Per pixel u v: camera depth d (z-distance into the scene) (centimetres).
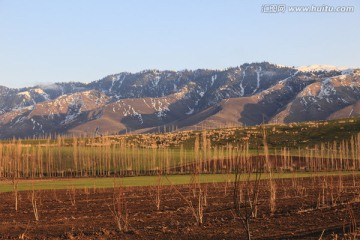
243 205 4662
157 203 4912
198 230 3259
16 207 4828
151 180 9450
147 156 14088
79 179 10806
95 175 11550
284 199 5281
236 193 1911
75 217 4209
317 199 5091
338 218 3622
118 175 11681
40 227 3631
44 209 4912
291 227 3275
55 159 14338
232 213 4034
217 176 9906
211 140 17462
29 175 12519
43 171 13288
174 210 4519
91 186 8225
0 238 3141
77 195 6481
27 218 4212
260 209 4391
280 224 3434
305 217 3759
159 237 3030
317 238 2769
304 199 5212
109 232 3250
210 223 3566
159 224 3631
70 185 8581
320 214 3900
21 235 3197
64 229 3500
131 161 12781
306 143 16475
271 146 16400
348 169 11175
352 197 5156
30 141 19875
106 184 8731
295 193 5934
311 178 8512
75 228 3541
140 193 6506
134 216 4147
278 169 10831
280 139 17150
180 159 13112
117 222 3538
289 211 4169
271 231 3136
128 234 3178
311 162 11419
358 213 3862
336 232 2962
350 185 6894
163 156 13600
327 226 3250
